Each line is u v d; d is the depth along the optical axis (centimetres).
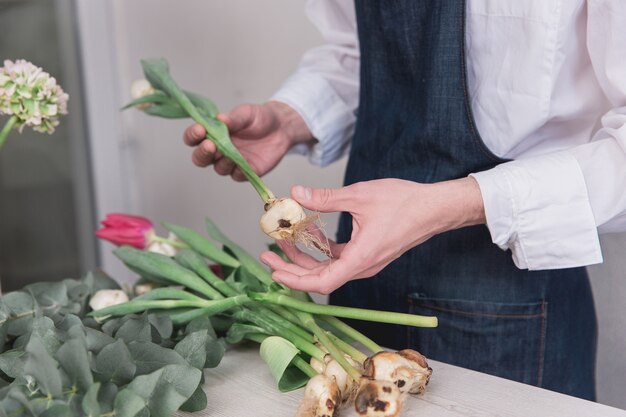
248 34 194
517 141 98
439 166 103
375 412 74
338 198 83
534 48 93
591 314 116
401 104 108
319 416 76
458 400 81
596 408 78
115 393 73
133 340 84
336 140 125
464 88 98
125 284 112
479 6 96
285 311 92
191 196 218
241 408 81
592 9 88
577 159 87
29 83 94
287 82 125
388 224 83
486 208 85
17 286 204
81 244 218
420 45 103
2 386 79
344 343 87
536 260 89
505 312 103
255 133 113
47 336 79
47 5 204
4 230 200
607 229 91
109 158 221
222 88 205
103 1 215
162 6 212
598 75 92
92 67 215
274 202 89
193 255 99
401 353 81
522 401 80
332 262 87
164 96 110
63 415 70
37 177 206
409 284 107
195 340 83
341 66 125
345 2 122
